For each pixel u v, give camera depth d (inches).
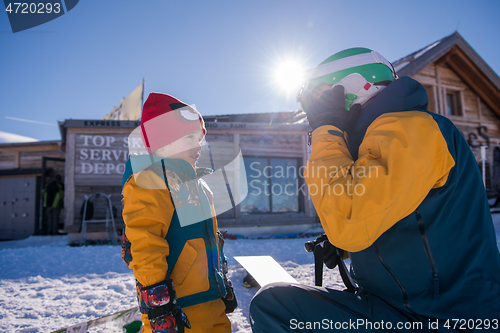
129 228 44.6
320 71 47.6
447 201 37.6
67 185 315.0
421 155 34.1
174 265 47.9
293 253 200.7
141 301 43.3
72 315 97.4
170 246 47.8
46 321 92.4
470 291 36.6
